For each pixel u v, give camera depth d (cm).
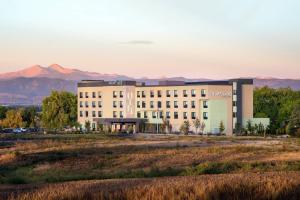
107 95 18338
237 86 16500
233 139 12262
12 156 6938
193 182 2703
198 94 16150
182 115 16538
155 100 17238
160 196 2242
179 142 10844
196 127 15738
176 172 4956
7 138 12269
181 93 16575
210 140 11756
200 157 6944
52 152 7862
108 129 17262
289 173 3662
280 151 7756
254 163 5550
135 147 8894
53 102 19538
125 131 16862
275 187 2414
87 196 2312
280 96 19700
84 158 6938
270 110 18562
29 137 12700
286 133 15888
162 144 10025
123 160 6750
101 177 4728
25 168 6156
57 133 15712
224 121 16038
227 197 2300
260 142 10831
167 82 17162
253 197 2305
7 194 2553
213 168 5106
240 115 16525
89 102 18862
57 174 5484
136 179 3950
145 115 17462
